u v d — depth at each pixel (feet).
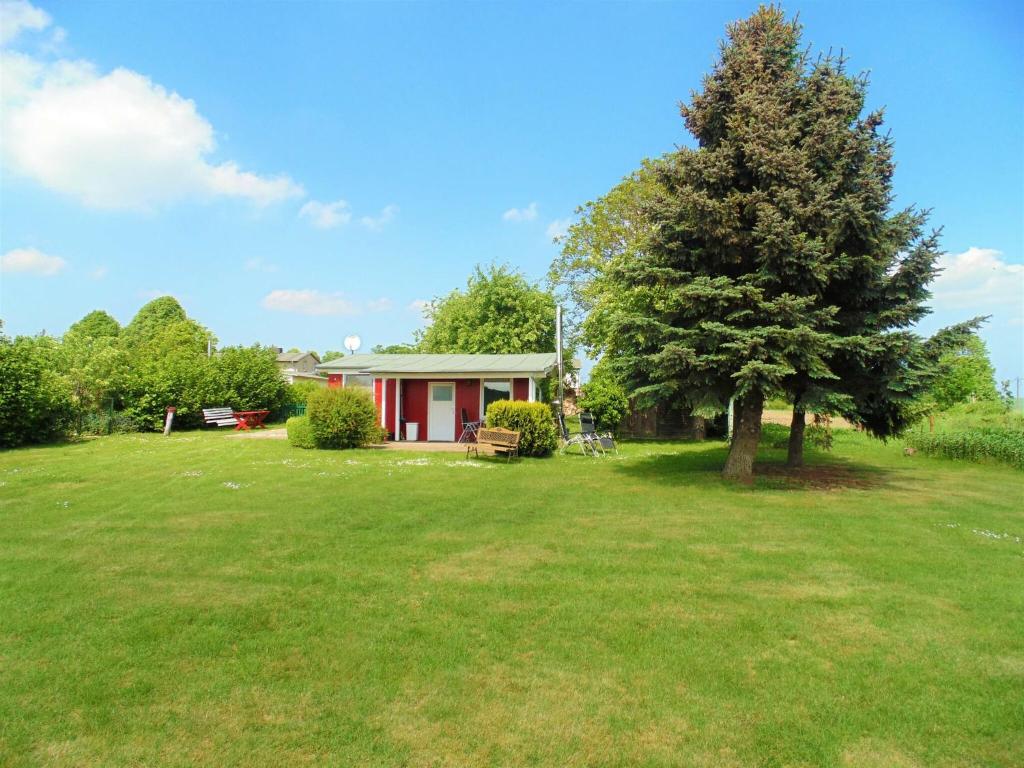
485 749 9.52
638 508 27.91
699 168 33.94
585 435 54.70
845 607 15.39
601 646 13.08
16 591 16.22
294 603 15.49
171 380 77.51
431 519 25.13
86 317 185.06
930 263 32.60
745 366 30.81
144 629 13.83
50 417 59.93
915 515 26.63
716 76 36.58
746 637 13.57
